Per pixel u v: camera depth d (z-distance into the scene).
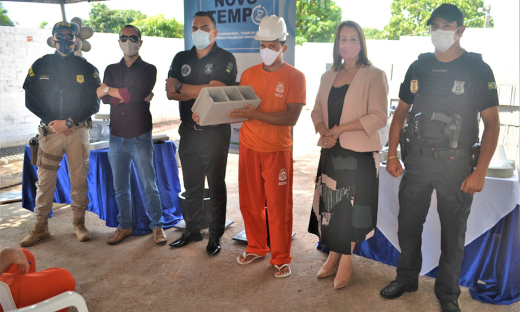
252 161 2.87
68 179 4.12
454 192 2.34
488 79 2.18
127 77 3.27
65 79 3.33
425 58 2.35
